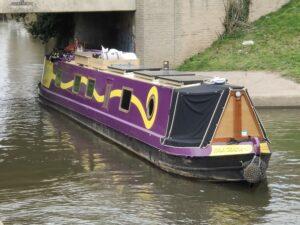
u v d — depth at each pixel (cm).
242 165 1126
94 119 1630
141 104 1383
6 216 994
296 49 2311
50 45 3020
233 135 1153
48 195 1103
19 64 3216
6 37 5434
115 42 2425
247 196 1086
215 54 2339
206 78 1308
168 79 1315
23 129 1662
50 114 1894
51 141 1521
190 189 1123
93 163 1313
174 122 1221
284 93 1925
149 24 2208
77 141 1522
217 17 2420
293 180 1172
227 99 1157
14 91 2339
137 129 1363
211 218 985
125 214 1003
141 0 2172
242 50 2345
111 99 1555
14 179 1204
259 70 2180
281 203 1053
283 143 1448
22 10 2022
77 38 2362
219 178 1145
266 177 1189
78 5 2092
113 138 1505
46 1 2047
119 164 1304
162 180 1178
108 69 1652
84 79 1769
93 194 1106
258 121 1173
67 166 1292
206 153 1130
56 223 963
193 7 2323
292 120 1722
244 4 2514
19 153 1400
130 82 1460
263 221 973
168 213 1009
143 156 1333
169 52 2262
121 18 2344
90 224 959
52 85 2036
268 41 2389
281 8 2614
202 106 1180
